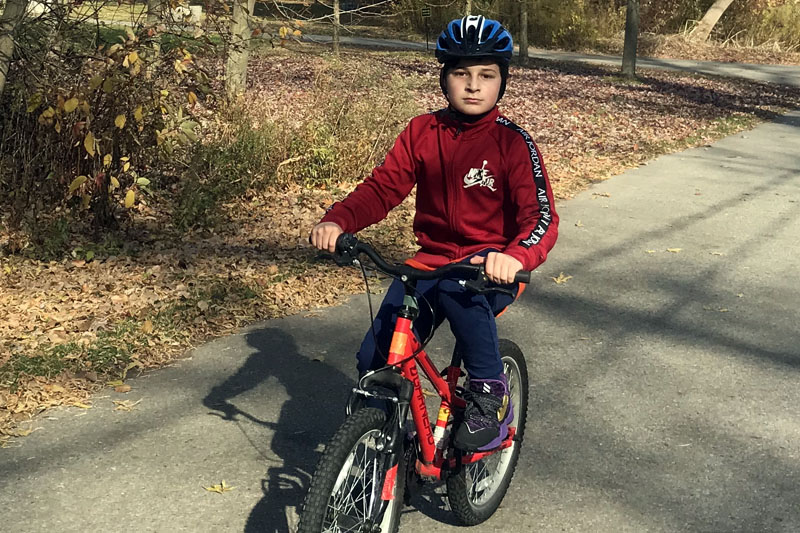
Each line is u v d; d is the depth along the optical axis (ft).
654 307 21.34
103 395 15.65
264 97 39.17
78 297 20.04
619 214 30.89
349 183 32.50
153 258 23.00
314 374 16.92
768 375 17.49
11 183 24.66
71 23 24.62
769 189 35.70
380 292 21.71
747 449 14.48
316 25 104.32
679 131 51.29
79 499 12.40
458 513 11.62
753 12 118.32
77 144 22.31
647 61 97.45
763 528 12.19
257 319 19.61
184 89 24.77
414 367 9.96
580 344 18.89
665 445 14.55
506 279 9.05
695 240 27.58
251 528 11.87
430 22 103.71
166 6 23.65
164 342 17.90
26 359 16.52
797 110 65.82
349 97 35.65
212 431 14.51
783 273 24.35
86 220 25.52
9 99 24.81
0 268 21.68
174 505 12.34
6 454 13.56
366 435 9.34
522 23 84.43
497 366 10.61
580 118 53.62
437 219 10.70
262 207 28.86
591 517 12.36
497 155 10.30
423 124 10.64
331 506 9.20
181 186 28.12
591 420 15.37
